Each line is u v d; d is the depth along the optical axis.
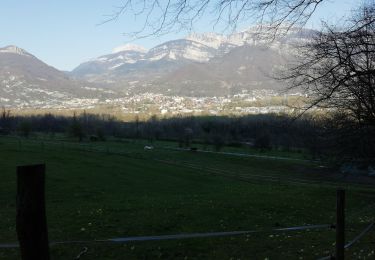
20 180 3.48
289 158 82.94
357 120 18.81
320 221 19.44
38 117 184.00
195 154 95.19
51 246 12.25
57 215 17.58
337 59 7.10
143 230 15.23
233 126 120.06
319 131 20.39
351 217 21.06
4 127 141.25
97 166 55.12
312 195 31.55
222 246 13.02
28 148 68.38
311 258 11.57
